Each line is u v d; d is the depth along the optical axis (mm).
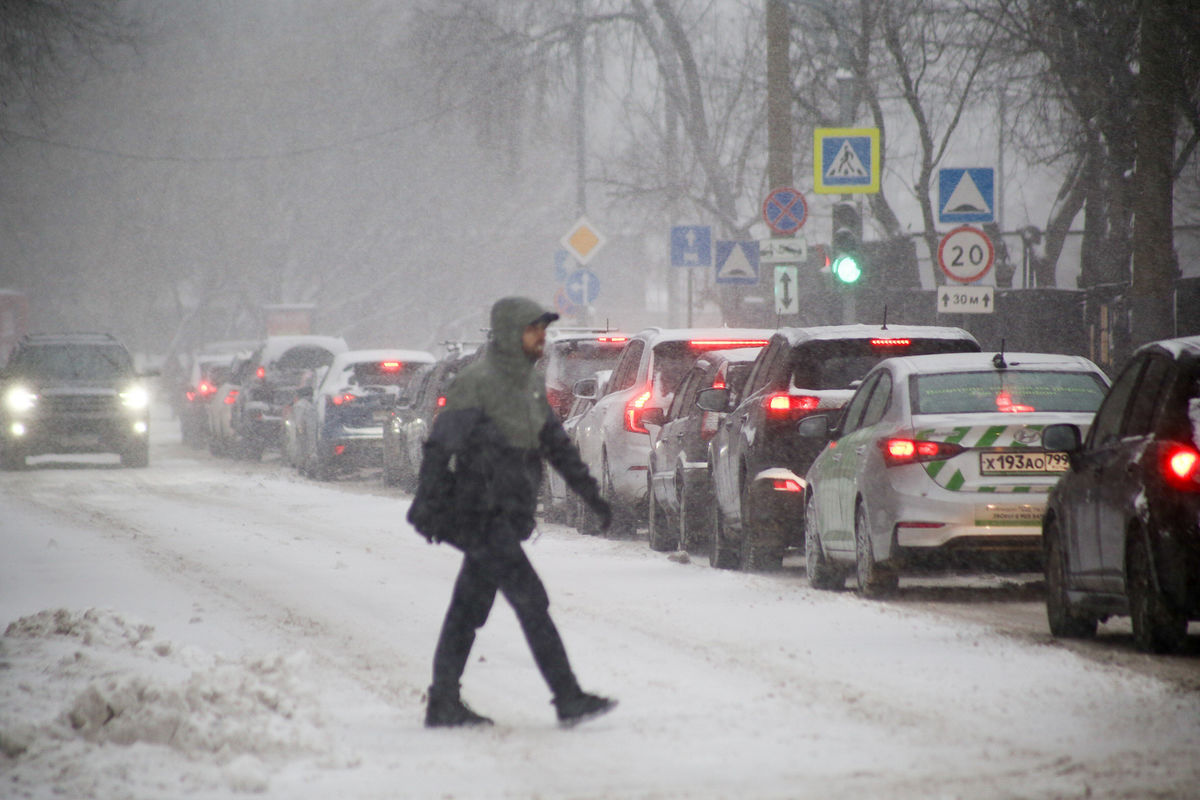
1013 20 84375
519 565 22484
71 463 119688
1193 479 26938
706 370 51719
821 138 72500
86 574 44500
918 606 36344
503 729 22531
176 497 81062
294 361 121938
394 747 21375
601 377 65188
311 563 47531
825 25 95500
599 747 21109
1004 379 37219
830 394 43125
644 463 56625
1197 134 73125
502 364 22453
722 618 33812
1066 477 31344
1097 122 83375
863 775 19125
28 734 21016
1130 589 28109
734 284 82875
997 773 19094
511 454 22422
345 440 96812
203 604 37625
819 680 25750
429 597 38812
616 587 40469
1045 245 103000
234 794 18750
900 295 96062
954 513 34906
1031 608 35969
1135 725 21812
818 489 41031
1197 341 29094
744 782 18906
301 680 24172
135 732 21109
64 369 111188
